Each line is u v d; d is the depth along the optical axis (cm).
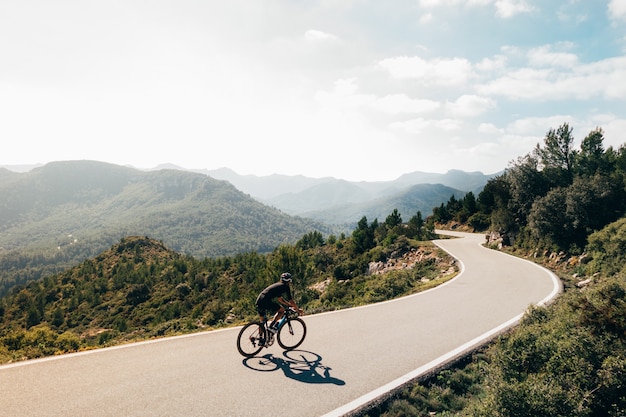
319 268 4606
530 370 646
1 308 11394
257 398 558
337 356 759
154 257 15775
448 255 2977
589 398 546
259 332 752
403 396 609
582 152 4459
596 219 2405
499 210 3916
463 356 784
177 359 714
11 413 482
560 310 836
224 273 9694
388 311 1205
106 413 494
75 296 10881
